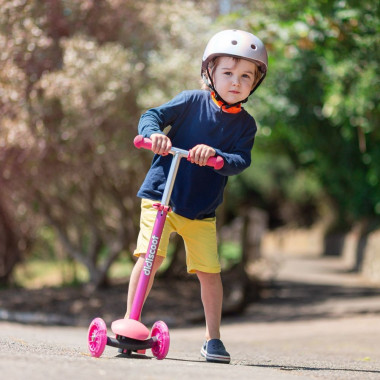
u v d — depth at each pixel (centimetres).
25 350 770
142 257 863
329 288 3588
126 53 2069
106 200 2731
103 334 785
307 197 7444
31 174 2227
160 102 2100
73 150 2080
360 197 4428
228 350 1252
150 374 620
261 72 894
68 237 2762
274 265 4194
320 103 2728
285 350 1285
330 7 1722
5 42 1950
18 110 1997
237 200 6012
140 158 2294
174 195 871
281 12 2128
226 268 3191
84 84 1964
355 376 808
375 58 1906
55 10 2058
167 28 2225
